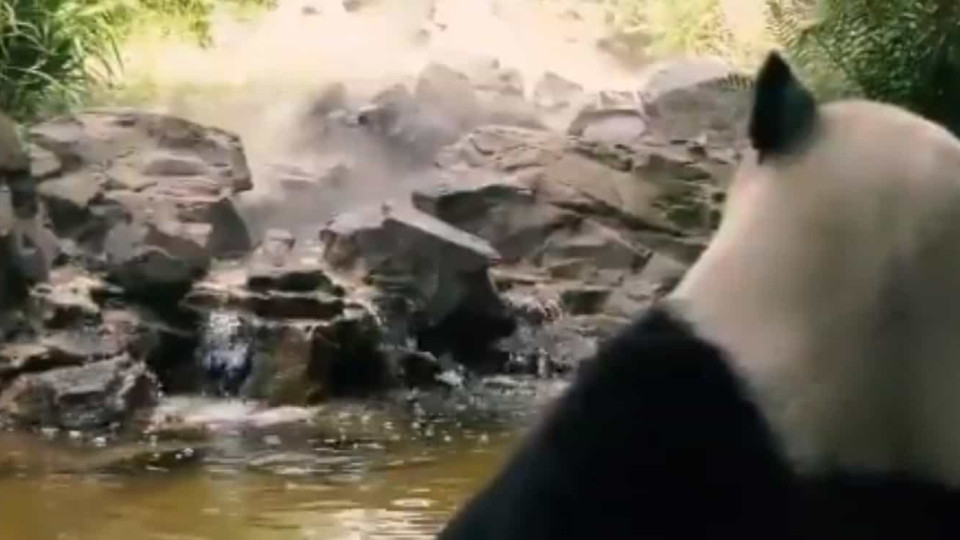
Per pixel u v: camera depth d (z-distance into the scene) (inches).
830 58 633.6
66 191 466.0
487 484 92.0
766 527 84.0
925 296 87.0
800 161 90.3
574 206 540.7
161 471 334.6
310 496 315.3
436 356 476.1
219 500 309.7
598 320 504.7
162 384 430.0
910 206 88.1
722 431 85.2
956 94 608.7
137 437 369.7
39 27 565.9
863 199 88.5
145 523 291.4
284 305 442.6
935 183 88.5
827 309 87.1
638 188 555.8
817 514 84.3
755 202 90.6
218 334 435.2
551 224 534.0
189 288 448.8
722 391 85.9
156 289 446.0
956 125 603.8
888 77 615.8
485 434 386.3
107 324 429.1
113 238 456.8
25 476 326.3
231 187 505.7
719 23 724.7
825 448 85.2
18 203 453.7
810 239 88.4
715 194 559.2
